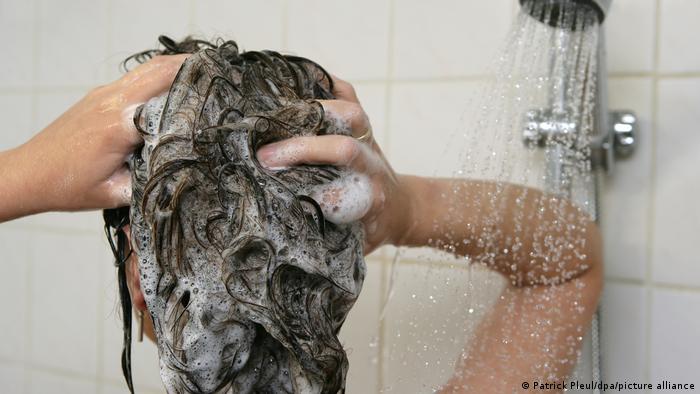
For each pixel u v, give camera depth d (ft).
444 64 3.43
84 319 4.24
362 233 2.34
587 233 2.84
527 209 2.83
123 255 2.34
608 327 3.20
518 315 2.81
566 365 2.73
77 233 4.25
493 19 3.34
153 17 4.03
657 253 3.14
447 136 3.42
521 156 3.14
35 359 4.39
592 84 2.86
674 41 3.11
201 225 2.08
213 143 2.08
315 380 2.15
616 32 3.18
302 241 2.09
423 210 2.74
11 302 4.46
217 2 3.89
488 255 2.84
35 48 4.34
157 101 2.20
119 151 2.22
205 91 2.14
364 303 3.54
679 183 3.11
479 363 2.76
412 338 3.10
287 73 2.35
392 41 3.53
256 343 2.15
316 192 2.16
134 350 4.06
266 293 2.06
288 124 2.19
